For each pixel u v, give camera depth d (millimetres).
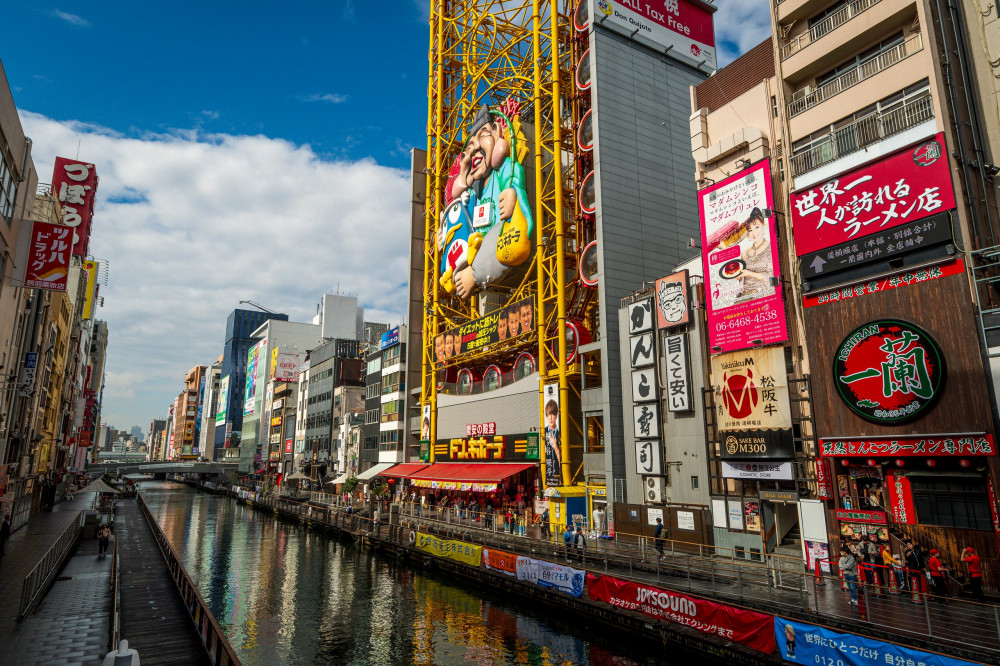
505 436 53562
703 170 37562
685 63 53250
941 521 21812
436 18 76938
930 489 22281
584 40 50625
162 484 183500
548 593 28734
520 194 55469
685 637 21562
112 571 28688
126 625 21359
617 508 38188
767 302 30109
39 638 19188
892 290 23578
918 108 24094
